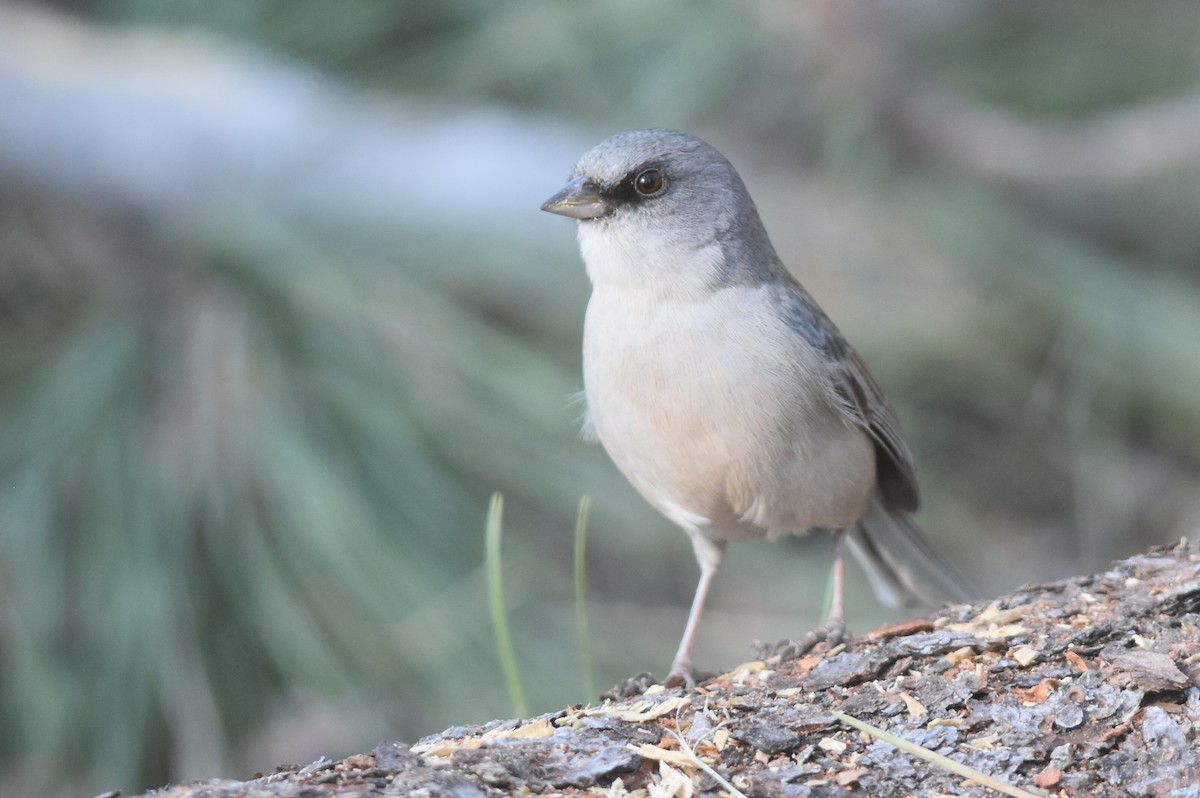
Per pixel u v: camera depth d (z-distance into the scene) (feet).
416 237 36.91
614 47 39.70
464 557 31.83
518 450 33.27
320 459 31.35
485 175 38.73
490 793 16.28
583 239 25.13
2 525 30.94
